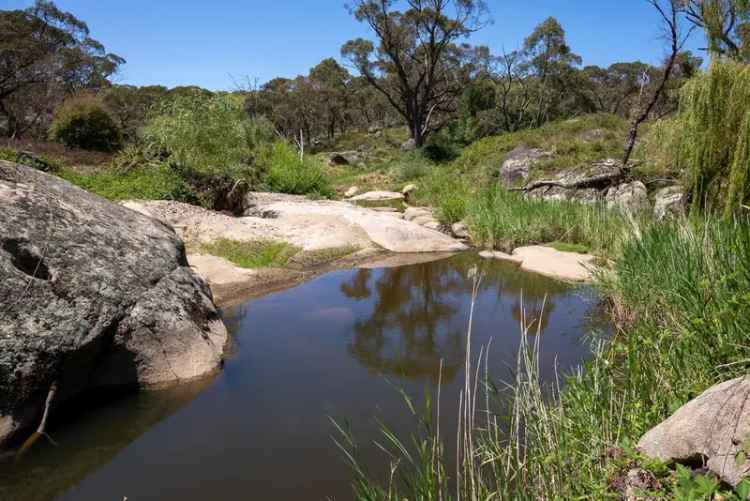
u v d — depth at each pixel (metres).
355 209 12.79
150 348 4.52
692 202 7.82
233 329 5.87
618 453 2.73
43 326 3.79
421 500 2.76
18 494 3.10
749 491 2.01
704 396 2.57
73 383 4.07
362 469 3.27
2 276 3.74
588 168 14.74
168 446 3.58
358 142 51.47
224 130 11.99
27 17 35.91
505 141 21.91
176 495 3.07
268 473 3.26
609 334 5.48
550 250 9.39
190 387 4.45
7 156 11.00
